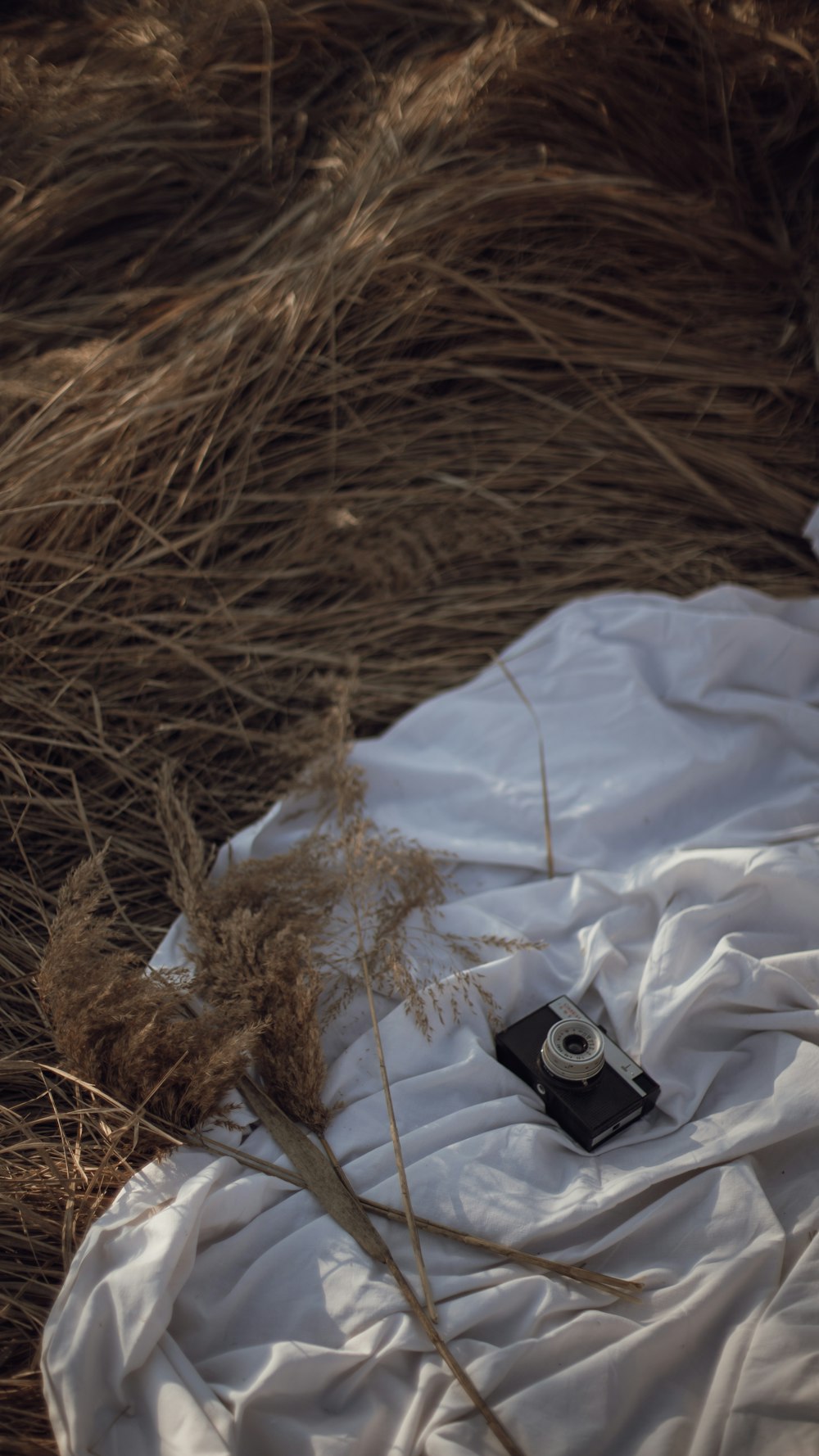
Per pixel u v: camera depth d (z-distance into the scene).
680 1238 1.42
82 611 2.06
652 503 2.44
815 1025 1.57
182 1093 1.48
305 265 2.24
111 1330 1.29
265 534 2.32
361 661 2.23
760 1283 1.36
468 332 2.47
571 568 2.37
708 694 2.01
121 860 1.90
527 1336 1.33
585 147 2.55
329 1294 1.36
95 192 2.49
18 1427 1.30
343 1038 1.64
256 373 2.20
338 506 2.33
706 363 2.51
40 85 2.53
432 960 1.71
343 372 2.37
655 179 2.60
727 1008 1.62
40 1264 1.45
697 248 2.56
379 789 1.99
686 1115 1.53
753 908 1.71
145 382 2.10
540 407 2.49
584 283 2.53
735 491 2.45
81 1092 1.60
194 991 1.57
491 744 1.99
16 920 1.79
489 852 1.86
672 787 1.89
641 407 2.49
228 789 2.04
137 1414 1.27
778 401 2.53
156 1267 1.31
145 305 2.38
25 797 1.87
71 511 2.04
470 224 2.42
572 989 1.68
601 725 1.98
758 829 1.84
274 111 2.66
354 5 2.70
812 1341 1.28
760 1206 1.41
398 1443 1.25
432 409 2.46
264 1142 1.50
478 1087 1.57
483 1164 1.46
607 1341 1.33
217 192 2.58
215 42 2.61
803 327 2.51
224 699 2.14
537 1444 1.24
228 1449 1.19
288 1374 1.27
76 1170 1.50
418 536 2.33
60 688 2.01
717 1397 1.27
